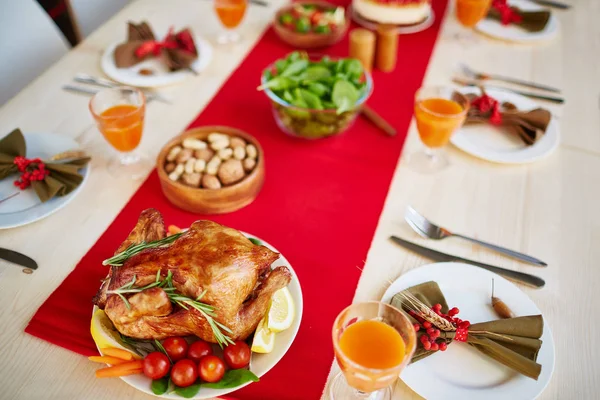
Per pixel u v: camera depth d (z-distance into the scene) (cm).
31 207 87
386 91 118
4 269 80
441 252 84
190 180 87
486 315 75
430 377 68
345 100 96
